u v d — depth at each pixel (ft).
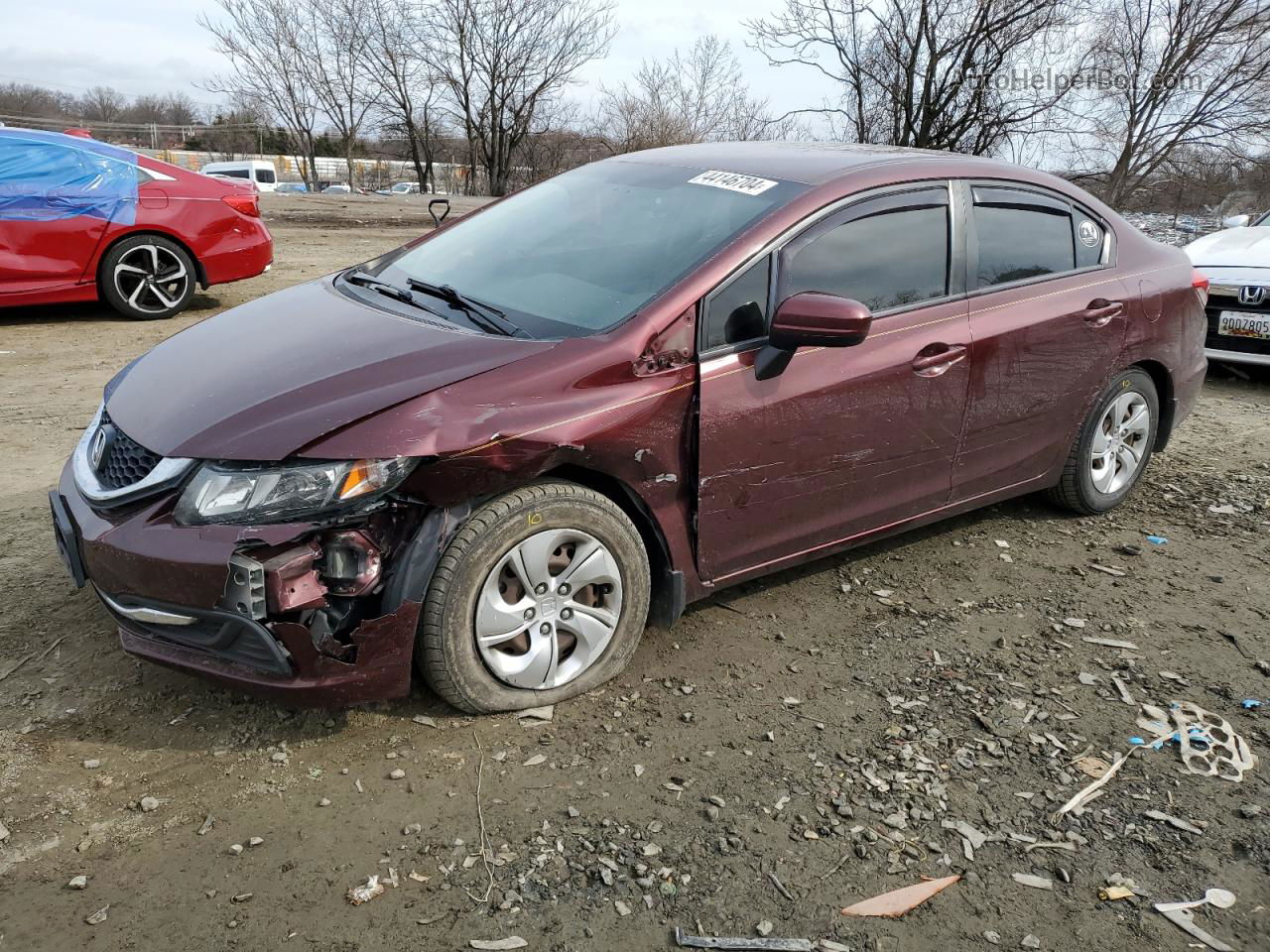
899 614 12.41
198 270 28.35
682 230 11.23
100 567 8.84
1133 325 14.69
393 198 93.71
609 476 9.94
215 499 8.42
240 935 7.22
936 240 12.37
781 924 7.55
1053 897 7.94
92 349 24.17
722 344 10.38
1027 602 12.88
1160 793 9.21
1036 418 13.82
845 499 11.89
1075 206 14.37
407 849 8.12
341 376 9.29
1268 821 8.89
